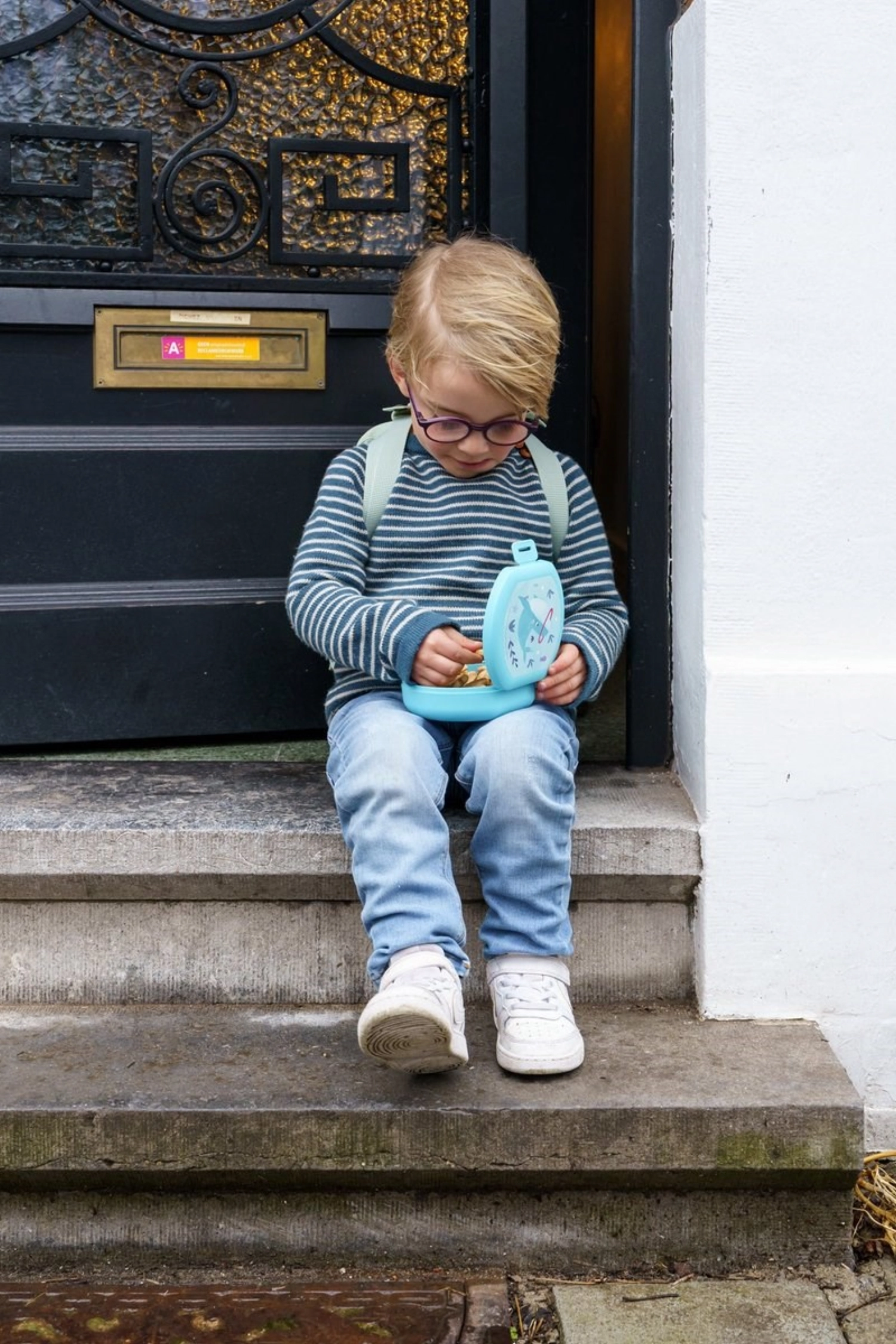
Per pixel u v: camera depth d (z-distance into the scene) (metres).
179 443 2.17
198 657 2.22
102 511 2.16
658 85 1.90
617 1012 1.80
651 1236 1.59
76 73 2.06
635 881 1.78
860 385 1.74
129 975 1.81
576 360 2.33
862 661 1.78
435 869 1.59
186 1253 1.58
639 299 1.92
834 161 1.71
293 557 2.24
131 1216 1.58
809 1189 1.59
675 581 1.95
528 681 1.70
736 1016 1.79
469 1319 1.47
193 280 2.13
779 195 1.71
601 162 3.90
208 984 1.82
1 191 2.05
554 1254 1.59
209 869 1.76
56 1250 1.58
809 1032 1.75
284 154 2.13
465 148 2.19
